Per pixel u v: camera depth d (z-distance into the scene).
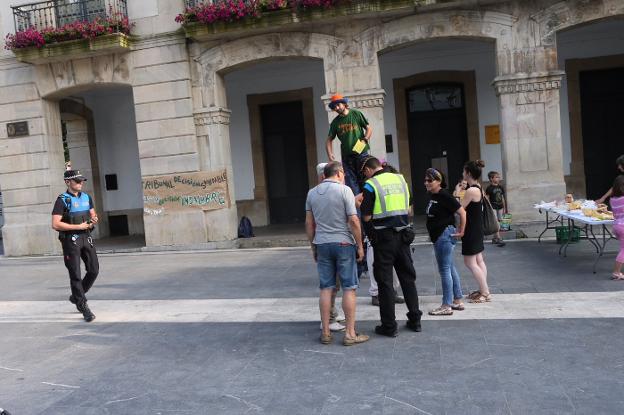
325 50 12.60
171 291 8.62
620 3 11.36
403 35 12.20
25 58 13.59
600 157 15.30
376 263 5.61
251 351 5.45
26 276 11.10
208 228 13.42
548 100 11.72
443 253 6.14
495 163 15.48
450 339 5.36
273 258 11.11
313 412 3.98
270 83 16.69
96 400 4.48
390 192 5.57
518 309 6.20
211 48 13.18
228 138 13.77
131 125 17.55
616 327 5.38
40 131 14.31
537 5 11.64
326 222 5.46
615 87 15.16
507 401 3.94
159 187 13.59
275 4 12.13
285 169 17.09
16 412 4.32
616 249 9.30
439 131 16.12
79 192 7.21
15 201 14.56
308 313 6.73
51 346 6.09
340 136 7.35
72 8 14.10
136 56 13.55
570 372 4.38
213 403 4.27
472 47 15.30
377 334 5.69
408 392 4.20
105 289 9.12
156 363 5.29
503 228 11.36
